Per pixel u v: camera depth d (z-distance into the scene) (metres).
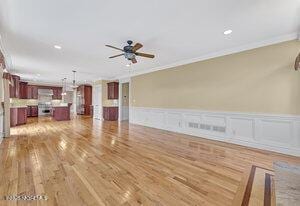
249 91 4.07
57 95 12.73
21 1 2.35
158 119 6.64
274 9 2.57
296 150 3.39
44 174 2.49
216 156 3.37
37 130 6.11
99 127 6.88
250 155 3.43
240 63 4.22
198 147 4.01
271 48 3.71
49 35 3.55
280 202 1.85
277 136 3.65
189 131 5.47
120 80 9.02
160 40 3.84
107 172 2.60
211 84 4.85
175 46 4.23
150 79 7.02
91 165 2.86
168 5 2.48
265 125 3.82
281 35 3.53
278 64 3.62
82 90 12.55
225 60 4.52
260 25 3.11
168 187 2.17
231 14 2.72
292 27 3.18
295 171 2.65
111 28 3.22
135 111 7.90
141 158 3.23
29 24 3.06
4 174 2.48
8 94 5.01
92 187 2.15
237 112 4.29
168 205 1.80
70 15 2.76
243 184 2.25
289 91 3.49
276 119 3.65
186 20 2.92
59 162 2.98
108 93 9.41
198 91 5.20
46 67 6.66
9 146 3.98
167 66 6.22
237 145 4.20
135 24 3.07
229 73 4.44
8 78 5.02
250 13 2.69
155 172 2.62
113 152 3.59
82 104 12.60
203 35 3.56
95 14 2.73
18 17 2.80
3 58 4.35
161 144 4.27
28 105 11.09
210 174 2.56
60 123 8.02
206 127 4.99
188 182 2.31
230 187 2.18
